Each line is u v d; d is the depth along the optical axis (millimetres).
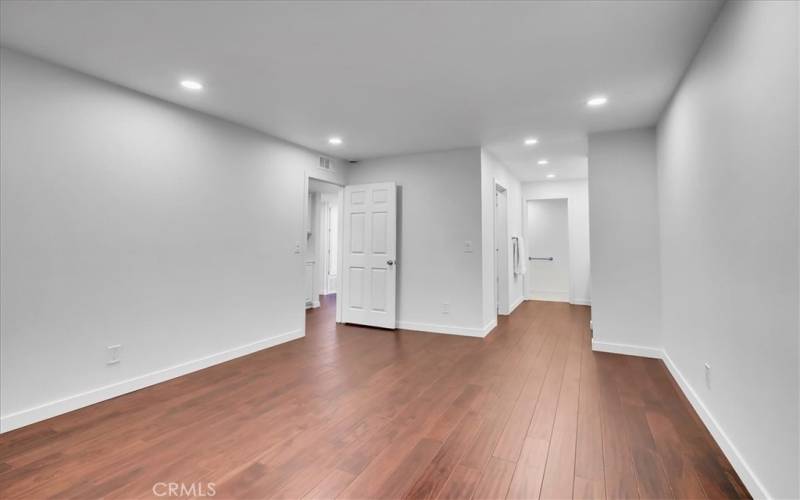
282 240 4215
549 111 3320
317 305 6848
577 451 1981
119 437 2137
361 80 2740
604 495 1628
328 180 4980
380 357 3689
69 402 2482
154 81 2748
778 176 1379
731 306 1848
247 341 3779
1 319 2227
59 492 1651
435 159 4793
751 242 1616
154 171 3014
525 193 7277
